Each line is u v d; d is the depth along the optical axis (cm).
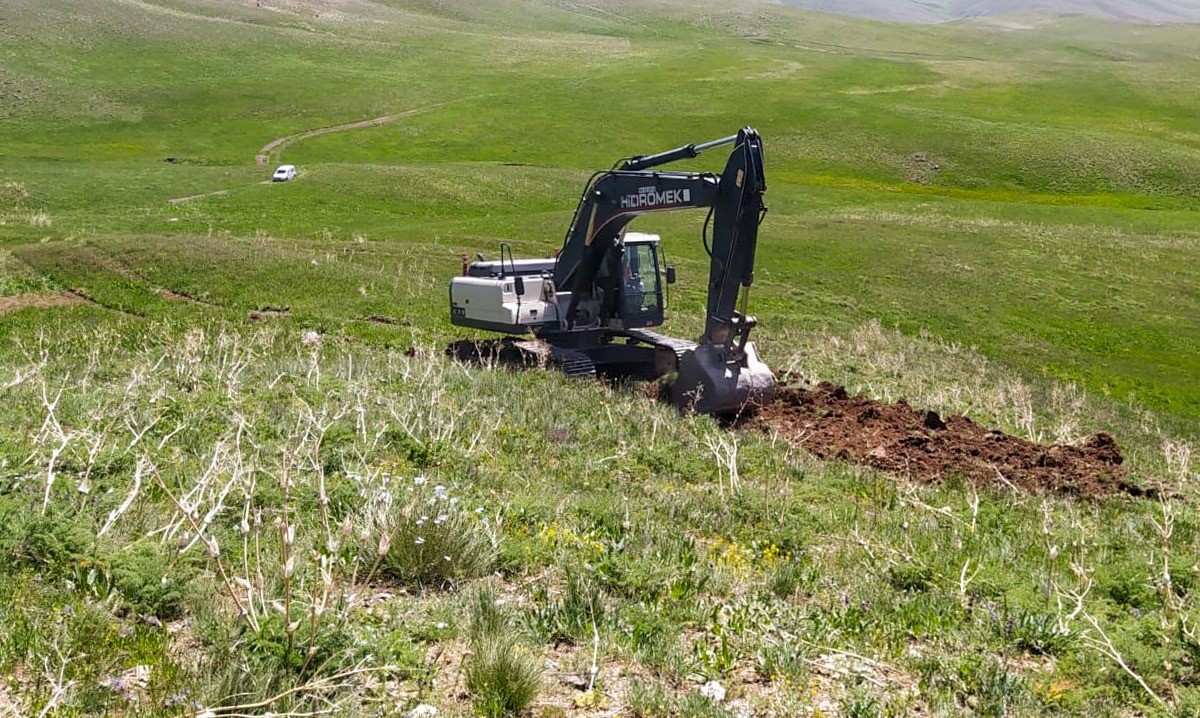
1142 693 672
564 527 894
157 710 505
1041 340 3738
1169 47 19625
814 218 5547
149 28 13350
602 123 10569
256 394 1381
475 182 6794
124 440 1046
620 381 1973
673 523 992
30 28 12325
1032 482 1406
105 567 653
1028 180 8838
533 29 19050
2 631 563
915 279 4284
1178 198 8444
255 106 10881
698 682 628
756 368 1719
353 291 3009
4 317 2458
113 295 2838
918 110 10888
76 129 9631
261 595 596
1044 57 18100
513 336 2145
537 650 639
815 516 1077
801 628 717
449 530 769
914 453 1510
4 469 848
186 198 6206
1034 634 745
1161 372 3519
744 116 10712
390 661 584
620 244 1995
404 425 1173
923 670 673
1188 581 903
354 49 14375
